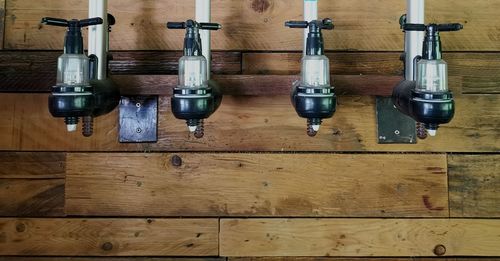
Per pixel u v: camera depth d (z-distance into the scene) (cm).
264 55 85
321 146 84
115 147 84
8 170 84
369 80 80
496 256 83
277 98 85
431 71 68
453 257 83
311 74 69
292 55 85
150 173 84
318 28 70
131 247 83
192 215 83
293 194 84
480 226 83
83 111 67
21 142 84
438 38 69
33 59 84
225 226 83
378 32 86
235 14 86
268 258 83
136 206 83
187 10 86
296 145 84
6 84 82
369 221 83
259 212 83
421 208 83
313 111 67
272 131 84
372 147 84
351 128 84
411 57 77
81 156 84
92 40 76
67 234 83
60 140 84
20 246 83
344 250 83
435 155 84
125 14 86
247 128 84
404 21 80
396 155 84
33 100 84
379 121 84
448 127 84
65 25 69
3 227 83
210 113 69
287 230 83
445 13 86
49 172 84
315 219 83
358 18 86
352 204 83
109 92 73
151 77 79
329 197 84
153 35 85
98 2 77
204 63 69
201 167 84
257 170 84
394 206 83
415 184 84
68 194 83
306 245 83
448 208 83
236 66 85
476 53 85
